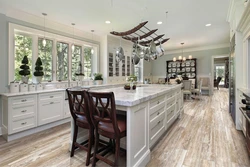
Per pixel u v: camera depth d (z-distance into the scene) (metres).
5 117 2.71
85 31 4.77
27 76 3.23
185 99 6.65
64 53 4.29
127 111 1.64
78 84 4.59
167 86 3.59
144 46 3.75
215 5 3.12
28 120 2.88
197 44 7.18
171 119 3.13
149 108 2.07
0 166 1.87
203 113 4.35
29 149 2.31
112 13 3.43
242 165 1.85
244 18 2.37
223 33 5.23
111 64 5.53
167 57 8.88
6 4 2.92
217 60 12.77
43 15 3.48
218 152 2.17
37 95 3.02
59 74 4.16
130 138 1.63
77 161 1.98
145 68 8.43
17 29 3.24
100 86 4.63
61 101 3.52
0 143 2.53
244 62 2.91
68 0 2.81
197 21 4.02
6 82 3.06
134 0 2.86
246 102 1.98
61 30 4.15
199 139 2.62
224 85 12.54
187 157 2.06
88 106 1.84
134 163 1.70
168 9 3.27
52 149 2.31
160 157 2.06
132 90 2.73
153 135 2.25
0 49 2.96
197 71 8.07
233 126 3.24
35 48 3.61
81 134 2.38
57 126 3.40
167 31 4.91
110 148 2.15
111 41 5.48
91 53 5.16
